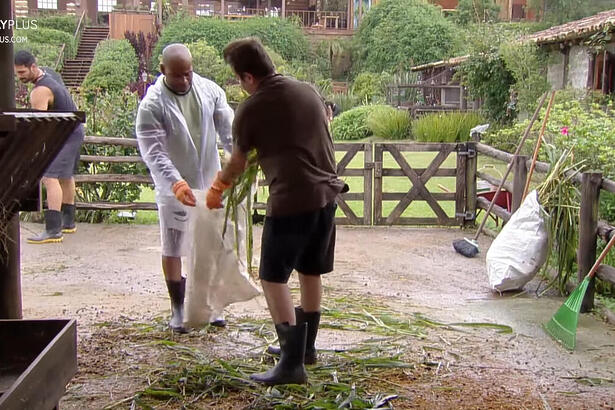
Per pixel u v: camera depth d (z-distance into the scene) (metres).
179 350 4.05
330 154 3.53
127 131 8.73
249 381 3.58
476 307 5.23
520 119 17.03
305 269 3.66
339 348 4.16
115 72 25.30
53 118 3.02
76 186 8.45
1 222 3.32
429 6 31.03
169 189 4.15
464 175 8.37
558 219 5.56
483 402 3.48
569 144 6.41
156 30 30.00
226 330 4.44
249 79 3.44
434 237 7.89
